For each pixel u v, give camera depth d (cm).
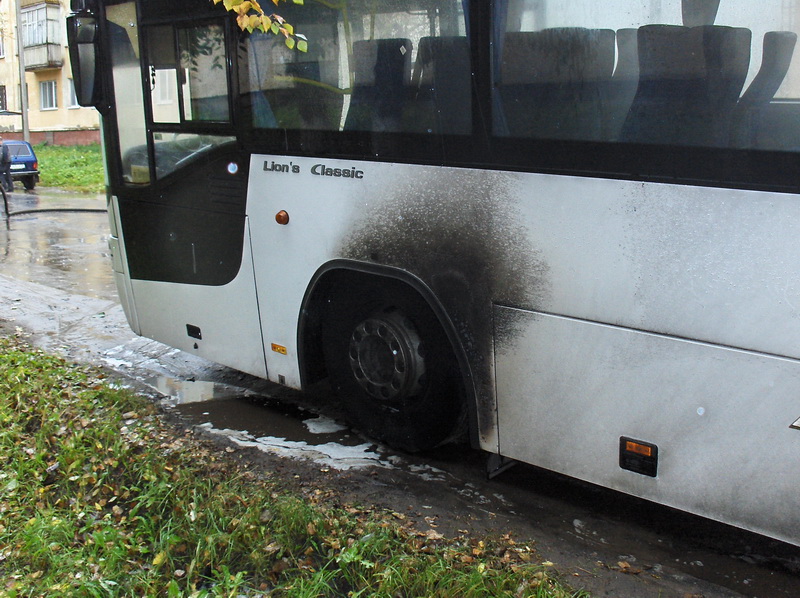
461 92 399
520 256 389
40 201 2080
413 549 366
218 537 370
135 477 445
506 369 406
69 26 599
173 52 554
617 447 371
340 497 443
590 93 355
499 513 430
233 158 529
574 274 371
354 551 354
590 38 353
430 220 423
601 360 368
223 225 546
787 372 315
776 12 306
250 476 461
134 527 394
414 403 475
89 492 431
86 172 2859
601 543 399
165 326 619
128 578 348
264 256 522
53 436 493
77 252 1268
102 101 616
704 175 328
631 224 349
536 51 369
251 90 506
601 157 355
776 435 322
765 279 316
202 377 664
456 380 454
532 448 405
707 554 388
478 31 388
